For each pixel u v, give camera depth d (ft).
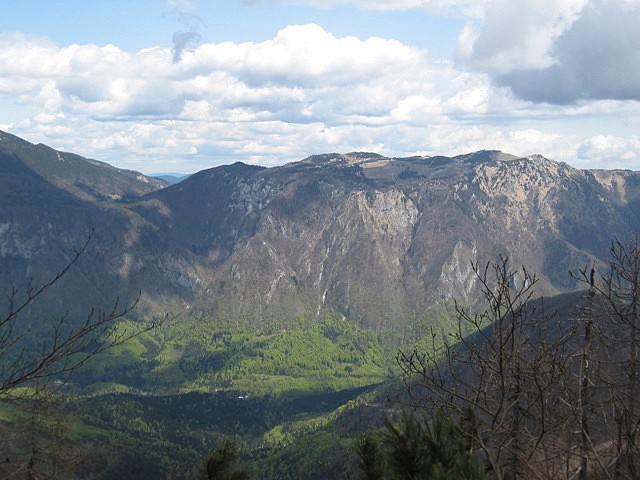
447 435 39.14
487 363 39.50
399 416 40.75
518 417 39.75
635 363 41.98
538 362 39.11
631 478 37.96
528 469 38.42
